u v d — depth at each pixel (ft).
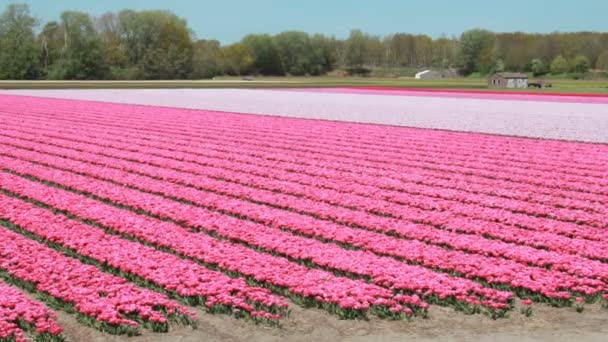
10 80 465.88
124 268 43.55
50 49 496.64
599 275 43.21
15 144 104.42
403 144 109.29
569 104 214.48
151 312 36.40
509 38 647.97
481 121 149.18
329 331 35.76
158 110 171.53
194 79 545.44
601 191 72.90
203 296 39.42
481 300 39.73
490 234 54.08
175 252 48.49
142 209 61.52
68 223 55.36
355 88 333.21
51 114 156.15
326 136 119.03
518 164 90.12
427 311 38.19
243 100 219.00
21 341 33.17
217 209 62.44
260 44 628.69
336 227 54.85
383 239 51.29
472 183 76.84
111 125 133.90
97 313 36.29
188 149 101.40
